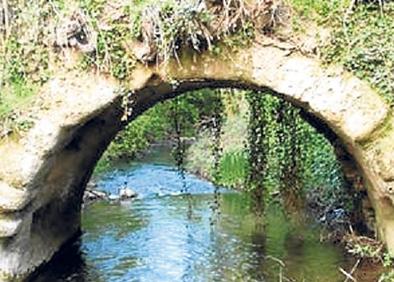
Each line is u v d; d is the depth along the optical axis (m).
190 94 11.95
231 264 9.20
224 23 6.75
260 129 10.61
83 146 9.29
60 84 7.14
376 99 6.74
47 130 7.18
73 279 8.84
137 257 9.70
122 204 12.99
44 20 7.14
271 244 10.01
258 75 6.88
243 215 11.84
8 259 7.83
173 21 6.71
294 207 11.02
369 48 6.74
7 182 7.24
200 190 14.09
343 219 10.30
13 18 7.22
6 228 7.41
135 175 15.38
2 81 7.22
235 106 14.13
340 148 9.49
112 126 9.52
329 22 6.81
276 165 11.78
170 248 10.05
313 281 8.34
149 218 11.87
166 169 16.08
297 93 6.84
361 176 9.02
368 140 6.81
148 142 17.69
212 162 15.27
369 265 8.69
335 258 9.16
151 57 6.91
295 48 6.83
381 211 8.07
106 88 7.07
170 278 8.77
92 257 9.75
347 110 6.78
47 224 9.25
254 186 10.99
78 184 10.29
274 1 6.74
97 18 6.98
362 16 6.81
